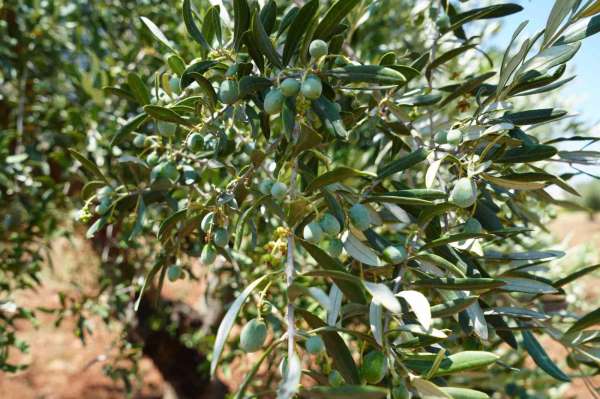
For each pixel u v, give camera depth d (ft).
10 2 3.82
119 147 3.34
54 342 8.71
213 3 1.57
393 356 1.05
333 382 1.06
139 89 1.47
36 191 3.72
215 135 1.47
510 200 1.86
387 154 2.24
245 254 3.21
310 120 1.36
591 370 3.32
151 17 3.97
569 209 1.89
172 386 5.20
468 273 1.35
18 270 3.70
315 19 1.20
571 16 1.27
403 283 1.22
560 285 1.38
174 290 6.68
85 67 4.21
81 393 7.39
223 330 0.97
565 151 1.48
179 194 2.54
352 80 1.21
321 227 1.17
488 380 2.63
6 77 3.90
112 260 4.25
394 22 3.88
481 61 3.18
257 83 1.20
